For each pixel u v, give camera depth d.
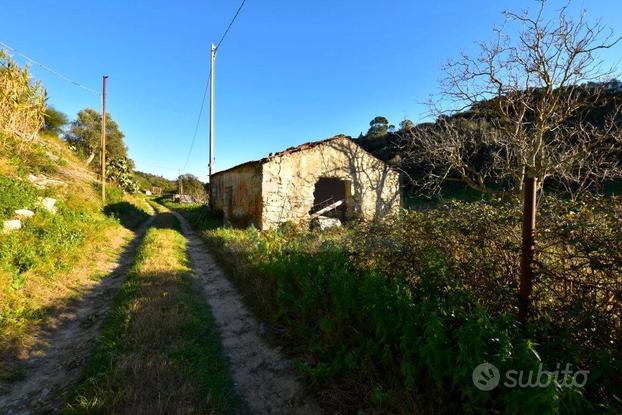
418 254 3.88
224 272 7.65
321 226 11.64
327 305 4.27
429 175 11.23
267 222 12.00
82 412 2.78
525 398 1.99
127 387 3.02
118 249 10.00
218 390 3.28
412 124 14.37
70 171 16.78
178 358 3.63
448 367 2.52
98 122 34.28
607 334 2.24
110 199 17.05
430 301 3.05
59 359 3.99
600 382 2.13
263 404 3.23
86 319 5.20
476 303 2.86
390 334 3.14
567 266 2.68
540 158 8.70
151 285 5.93
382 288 3.34
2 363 3.73
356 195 13.73
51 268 6.36
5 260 5.71
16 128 12.05
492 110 10.23
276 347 4.23
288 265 5.31
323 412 3.02
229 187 16.16
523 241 2.73
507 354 2.15
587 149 8.20
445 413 2.57
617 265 2.25
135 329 4.19
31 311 4.91
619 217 2.54
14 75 11.36
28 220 7.88
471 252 3.40
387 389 2.98
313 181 12.94
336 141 13.45
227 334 4.68
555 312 2.56
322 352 3.69
